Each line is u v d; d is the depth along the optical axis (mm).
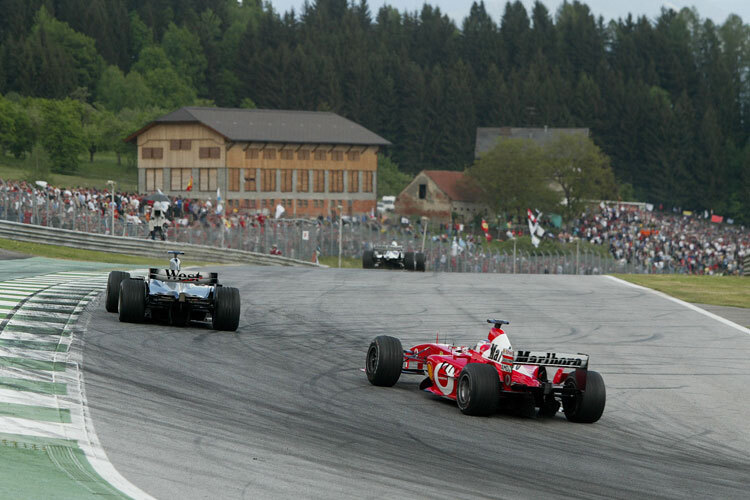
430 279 80125
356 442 23312
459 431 25812
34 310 43000
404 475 20312
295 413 26391
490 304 60688
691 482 22109
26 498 16031
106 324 40344
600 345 45562
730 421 30875
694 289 74062
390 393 30984
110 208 108250
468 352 30703
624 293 70250
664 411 31891
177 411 24969
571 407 29297
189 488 17766
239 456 20719
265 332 43531
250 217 154500
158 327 41188
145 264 92375
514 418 28531
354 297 61844
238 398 27766
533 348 43781
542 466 22500
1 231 96438
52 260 84188
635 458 24500
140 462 19375
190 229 115875
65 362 30516
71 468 18344
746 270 119500
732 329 52438
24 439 20172
